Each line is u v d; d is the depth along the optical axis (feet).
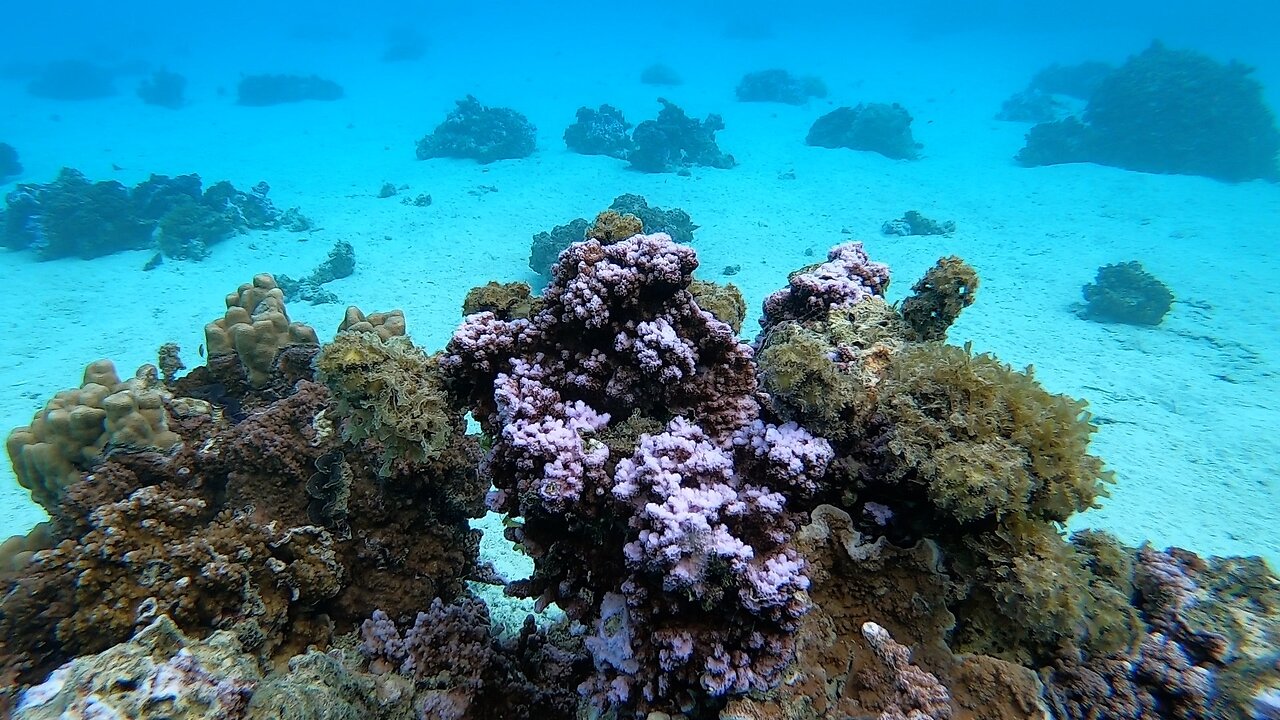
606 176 14.97
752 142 18.47
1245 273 10.11
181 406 2.73
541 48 39.55
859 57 35.73
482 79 29.68
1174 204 13.42
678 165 15.76
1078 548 2.02
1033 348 7.74
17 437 2.55
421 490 2.53
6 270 9.98
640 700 1.58
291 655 2.19
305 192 14.14
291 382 2.96
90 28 48.85
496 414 1.94
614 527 1.62
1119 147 16.22
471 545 2.82
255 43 42.80
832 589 1.68
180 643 1.68
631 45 40.42
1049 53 35.94
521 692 2.15
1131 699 1.64
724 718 1.44
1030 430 1.67
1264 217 12.72
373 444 2.43
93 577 2.02
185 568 2.06
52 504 2.56
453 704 1.98
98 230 10.77
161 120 22.34
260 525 2.25
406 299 8.75
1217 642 1.71
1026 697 1.47
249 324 3.09
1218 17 48.57
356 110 23.70
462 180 14.89
